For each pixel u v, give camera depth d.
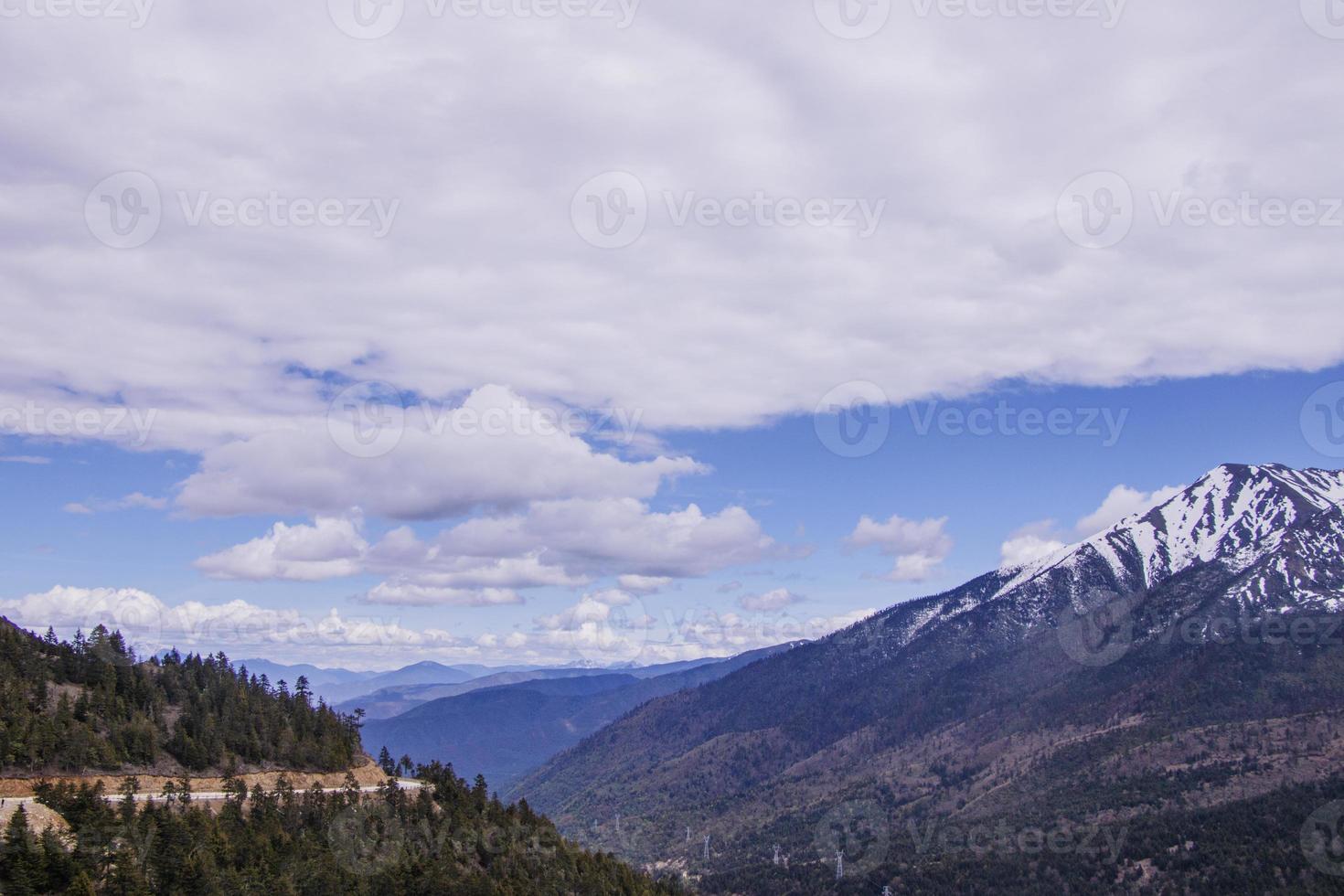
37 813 140.88
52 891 127.69
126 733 172.25
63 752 161.12
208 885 133.38
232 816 155.62
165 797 158.50
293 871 146.12
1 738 155.12
